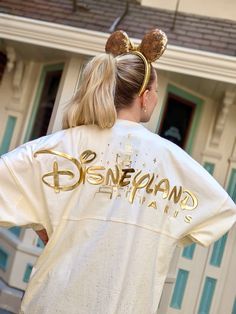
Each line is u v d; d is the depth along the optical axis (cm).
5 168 142
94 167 143
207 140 444
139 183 141
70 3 450
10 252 457
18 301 434
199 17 453
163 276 141
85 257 134
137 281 134
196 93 443
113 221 137
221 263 437
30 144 147
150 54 153
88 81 146
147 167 143
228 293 434
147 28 430
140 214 139
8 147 485
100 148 144
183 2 460
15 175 142
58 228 141
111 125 145
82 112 146
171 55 388
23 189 142
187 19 449
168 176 143
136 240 137
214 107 446
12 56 462
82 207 140
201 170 146
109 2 459
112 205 139
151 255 137
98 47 398
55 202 141
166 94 424
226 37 428
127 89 148
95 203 140
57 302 132
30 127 479
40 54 455
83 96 146
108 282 132
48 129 426
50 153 144
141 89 149
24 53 463
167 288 421
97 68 145
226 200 144
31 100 480
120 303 131
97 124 146
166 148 146
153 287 137
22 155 144
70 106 148
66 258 137
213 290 436
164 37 153
